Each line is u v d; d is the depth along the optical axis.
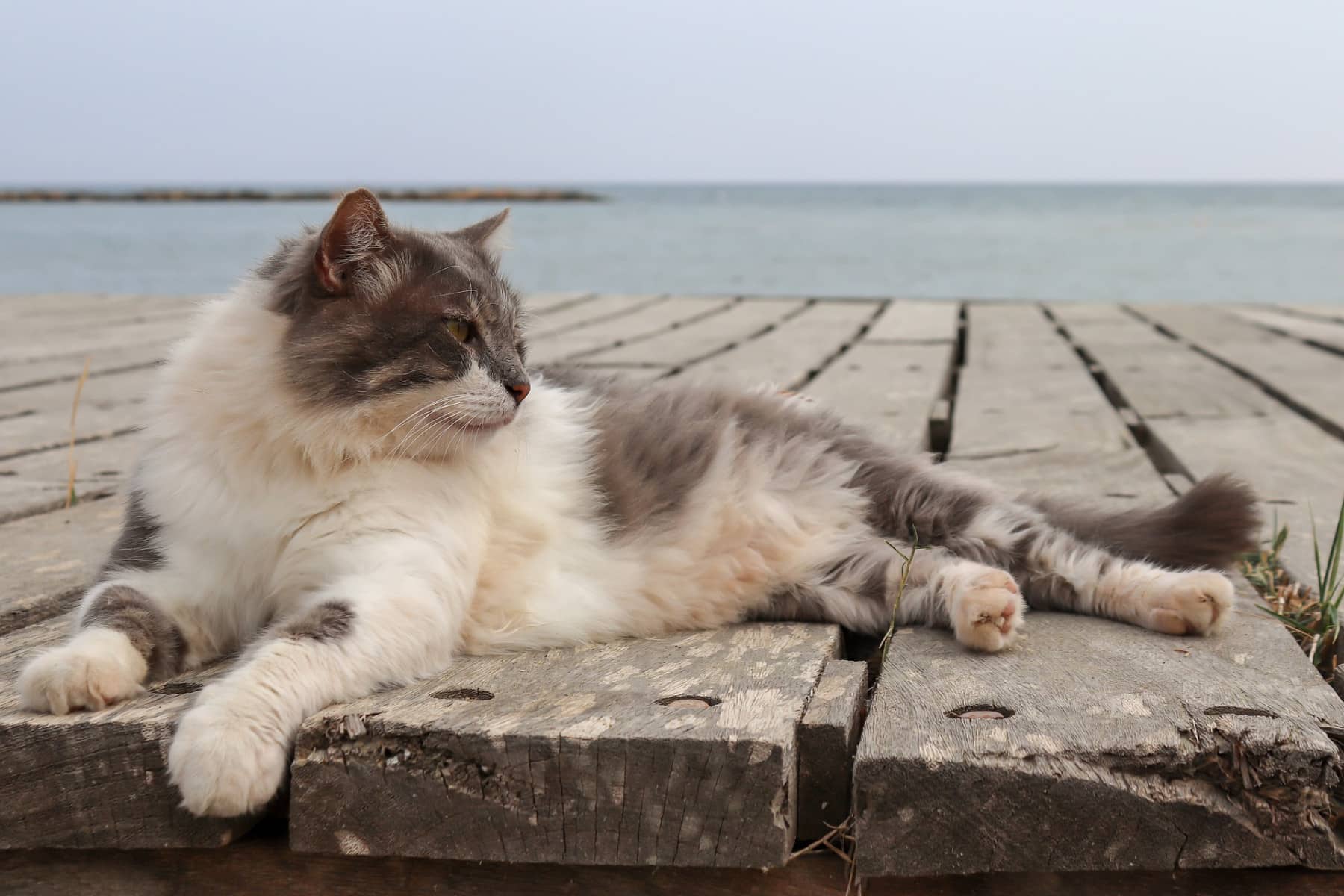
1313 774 0.77
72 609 1.04
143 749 0.81
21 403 1.90
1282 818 0.77
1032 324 2.99
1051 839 0.78
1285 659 0.91
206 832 0.81
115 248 8.92
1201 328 2.90
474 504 0.96
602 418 1.08
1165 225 15.31
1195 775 0.78
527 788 0.79
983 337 2.70
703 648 0.95
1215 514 1.06
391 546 0.91
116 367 2.24
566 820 0.79
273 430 0.92
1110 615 1.00
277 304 0.95
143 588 0.91
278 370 0.92
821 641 0.96
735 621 1.04
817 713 0.82
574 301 3.57
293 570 0.92
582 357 2.30
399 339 0.94
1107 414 1.74
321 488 0.92
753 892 0.80
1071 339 2.74
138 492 0.96
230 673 0.83
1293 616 1.01
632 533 1.02
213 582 0.93
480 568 0.96
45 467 1.47
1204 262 7.77
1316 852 0.77
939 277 6.54
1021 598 0.96
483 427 0.96
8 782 0.82
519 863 0.81
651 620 1.01
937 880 0.80
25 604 1.02
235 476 0.92
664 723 0.80
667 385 1.17
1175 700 0.84
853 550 1.04
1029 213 21.83
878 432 1.18
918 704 0.84
